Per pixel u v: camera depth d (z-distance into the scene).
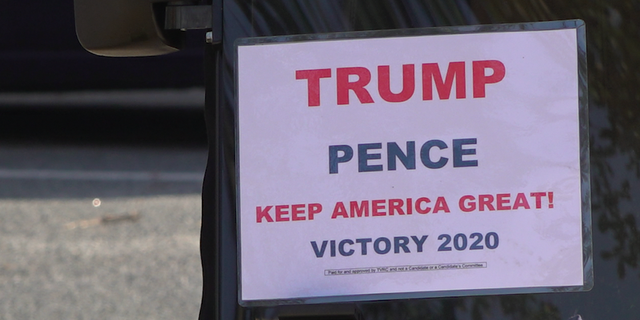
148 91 17.86
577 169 2.98
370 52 2.97
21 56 16.16
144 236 10.81
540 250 2.98
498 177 2.96
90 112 18.41
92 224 11.34
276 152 2.99
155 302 8.83
